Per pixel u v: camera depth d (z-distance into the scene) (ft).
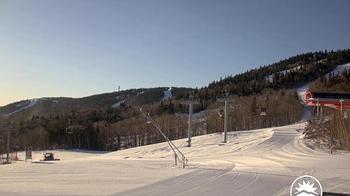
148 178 78.23
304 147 155.43
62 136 499.10
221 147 189.16
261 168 94.58
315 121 193.16
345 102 242.99
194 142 219.41
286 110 423.64
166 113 556.10
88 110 647.56
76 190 64.28
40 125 519.60
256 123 398.42
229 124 377.50
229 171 88.53
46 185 69.92
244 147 178.50
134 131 452.35
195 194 60.44
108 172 90.48
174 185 68.80
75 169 99.45
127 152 225.76
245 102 491.72
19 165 122.11
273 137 196.75
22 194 60.75
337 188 62.44
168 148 211.00
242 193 61.00
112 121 568.00
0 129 410.72
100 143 474.08
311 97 252.01
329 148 144.56
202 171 89.25
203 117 487.61
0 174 88.69
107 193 61.57
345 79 624.18
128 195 59.98
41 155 371.56
